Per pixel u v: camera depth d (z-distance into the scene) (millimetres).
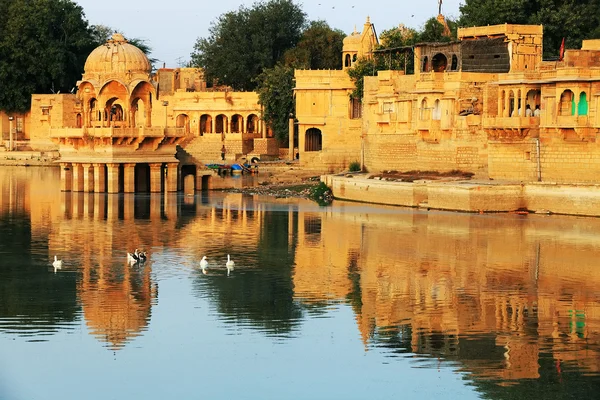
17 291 57312
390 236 73750
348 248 69438
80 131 100375
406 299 55719
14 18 162125
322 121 125500
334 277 60906
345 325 51125
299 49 153375
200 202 95875
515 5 117188
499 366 45594
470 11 124125
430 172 95000
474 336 49344
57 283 59188
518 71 87125
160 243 71938
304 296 56469
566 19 116125
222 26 160000
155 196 100688
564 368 45406
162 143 102875
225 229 78188
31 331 50125
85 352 47406
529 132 85062
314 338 49250
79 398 42625
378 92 104625
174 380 44250
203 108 147750
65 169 104250
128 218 84375
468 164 91938
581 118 80438
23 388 43562
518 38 99562
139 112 150750
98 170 101438
